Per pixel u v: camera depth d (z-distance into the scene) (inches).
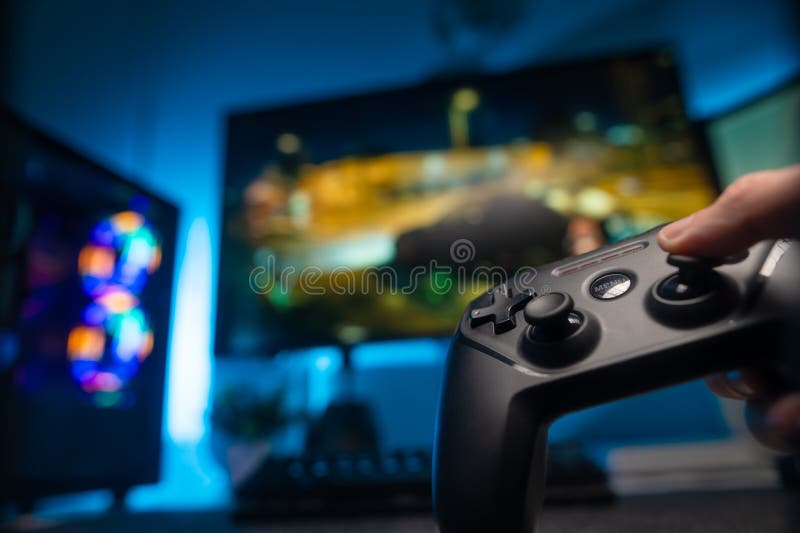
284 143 31.5
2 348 22.3
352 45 44.6
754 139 29.6
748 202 7.5
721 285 7.0
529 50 41.8
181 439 37.4
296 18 46.1
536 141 29.0
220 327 29.0
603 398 7.1
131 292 27.9
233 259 30.0
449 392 8.4
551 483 16.9
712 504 15.6
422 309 27.7
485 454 7.4
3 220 22.8
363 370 36.0
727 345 6.6
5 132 21.6
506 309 9.0
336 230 29.6
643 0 40.8
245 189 31.0
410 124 30.5
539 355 7.7
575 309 8.0
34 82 47.7
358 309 28.2
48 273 25.1
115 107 46.8
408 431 34.9
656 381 6.8
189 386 38.5
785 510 14.1
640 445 23.0
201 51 46.8
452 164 29.5
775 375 6.6
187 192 44.6
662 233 8.4
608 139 28.5
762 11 39.1
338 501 17.7
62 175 24.6
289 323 28.5
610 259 8.9
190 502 27.7
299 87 45.0
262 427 27.1
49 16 48.8
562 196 28.1
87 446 23.8
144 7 48.2
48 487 21.6
